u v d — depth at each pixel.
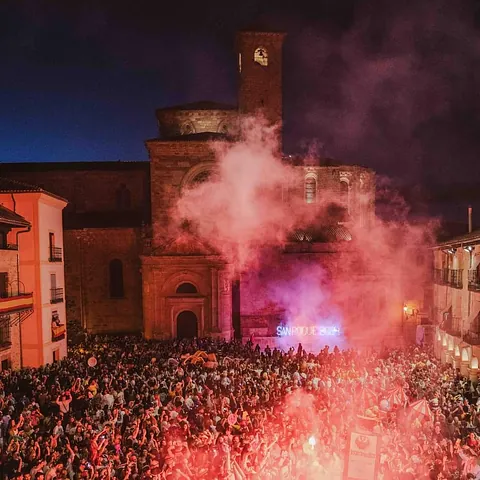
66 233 53.88
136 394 27.80
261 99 55.12
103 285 54.81
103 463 19.14
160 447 20.72
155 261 51.19
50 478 16.91
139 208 59.03
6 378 31.22
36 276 37.78
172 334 51.50
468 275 38.19
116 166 59.56
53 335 39.31
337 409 25.14
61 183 58.41
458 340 39.19
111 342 49.12
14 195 37.47
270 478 18.31
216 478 18.12
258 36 54.56
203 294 51.66
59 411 25.03
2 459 19.39
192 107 59.38
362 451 16.31
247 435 21.38
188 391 28.58
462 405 25.44
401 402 26.02
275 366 36.16
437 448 20.08
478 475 18.25
